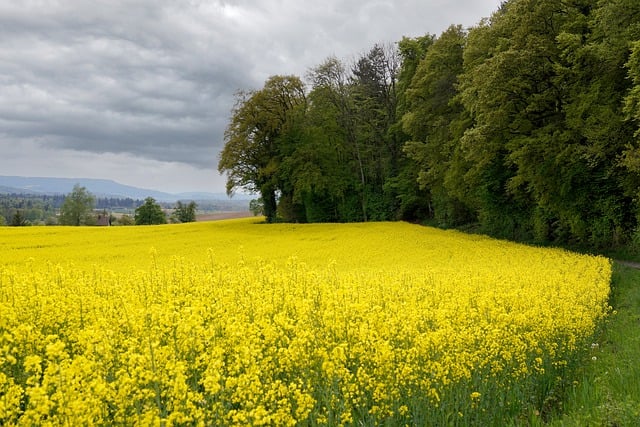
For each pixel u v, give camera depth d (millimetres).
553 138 26734
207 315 7484
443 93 41219
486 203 37531
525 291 11211
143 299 9484
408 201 52188
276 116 55031
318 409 4930
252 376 4695
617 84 25156
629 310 13344
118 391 4254
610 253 27031
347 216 58781
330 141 57031
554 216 31500
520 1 27688
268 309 7926
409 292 10680
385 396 5363
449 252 26938
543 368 7574
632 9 20984
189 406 4082
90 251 28266
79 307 8383
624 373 7820
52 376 4191
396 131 54406
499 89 28266
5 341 5945
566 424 5977
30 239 35125
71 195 113250
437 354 6320
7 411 3863
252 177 55688
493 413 6238
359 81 59375
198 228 48156
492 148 30672
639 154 20922
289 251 28516
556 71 26062
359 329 6496
